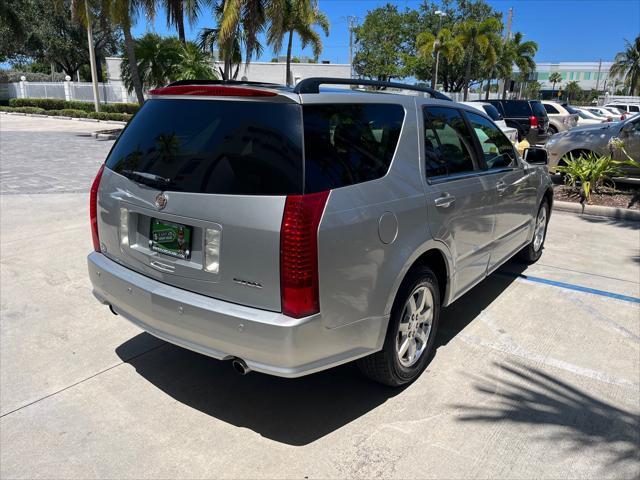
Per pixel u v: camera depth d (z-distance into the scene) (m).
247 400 3.41
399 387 3.56
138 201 3.12
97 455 2.87
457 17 52.34
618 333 4.39
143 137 3.25
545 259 6.34
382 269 3.01
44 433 3.04
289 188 2.61
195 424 3.15
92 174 11.48
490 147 4.59
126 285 3.21
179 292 2.96
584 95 97.50
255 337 2.66
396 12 51.59
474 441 3.01
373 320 3.02
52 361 3.82
